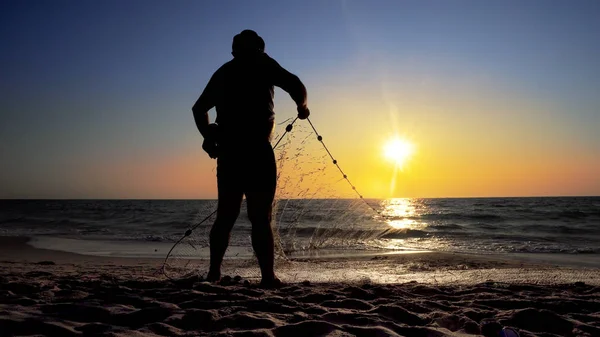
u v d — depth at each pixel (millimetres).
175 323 2295
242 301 2859
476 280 4730
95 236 17719
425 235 19109
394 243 14391
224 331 2131
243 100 3779
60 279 4520
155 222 28156
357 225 15672
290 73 3896
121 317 2402
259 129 3771
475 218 32438
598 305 3113
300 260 7957
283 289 3617
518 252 12406
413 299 3277
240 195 3871
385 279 4848
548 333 2293
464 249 13195
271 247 3787
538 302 3180
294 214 9406
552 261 9750
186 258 9039
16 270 6492
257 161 3746
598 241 16547
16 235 18734
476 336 2217
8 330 2078
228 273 5211
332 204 8867
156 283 3764
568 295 3607
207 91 3910
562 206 54250
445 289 3934
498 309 3018
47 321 2189
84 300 2834
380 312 2695
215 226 3920
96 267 7570
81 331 2094
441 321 2547
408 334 2246
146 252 11594
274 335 2121
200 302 2828
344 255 9859
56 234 19234
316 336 2115
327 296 3217
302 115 4008
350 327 2217
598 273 5379
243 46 3889
